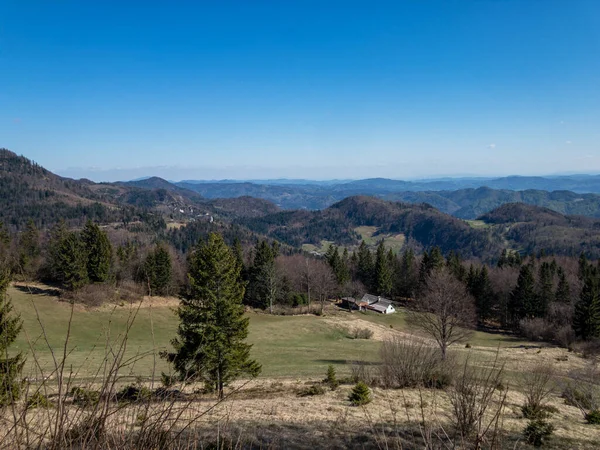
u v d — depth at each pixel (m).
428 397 11.98
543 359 29.36
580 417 12.59
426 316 26.34
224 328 14.94
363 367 20.67
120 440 2.20
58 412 2.04
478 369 11.41
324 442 9.38
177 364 13.79
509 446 8.98
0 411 2.07
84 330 30.41
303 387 18.41
